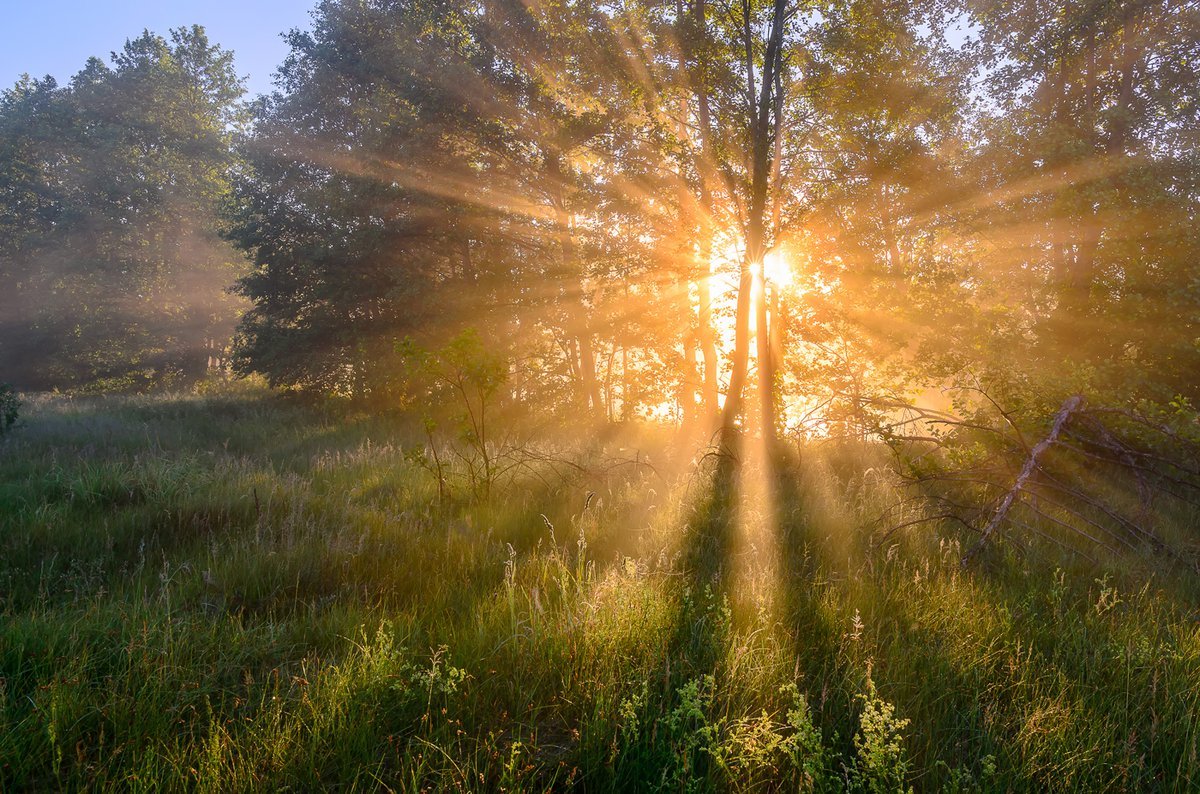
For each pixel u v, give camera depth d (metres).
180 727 3.20
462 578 5.24
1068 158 12.65
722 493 8.30
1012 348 12.91
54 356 33.03
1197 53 13.36
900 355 14.94
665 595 4.68
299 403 21.72
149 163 34.62
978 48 15.93
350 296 19.17
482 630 4.01
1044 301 14.15
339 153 20.59
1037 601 4.88
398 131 17.58
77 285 33.16
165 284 35.09
